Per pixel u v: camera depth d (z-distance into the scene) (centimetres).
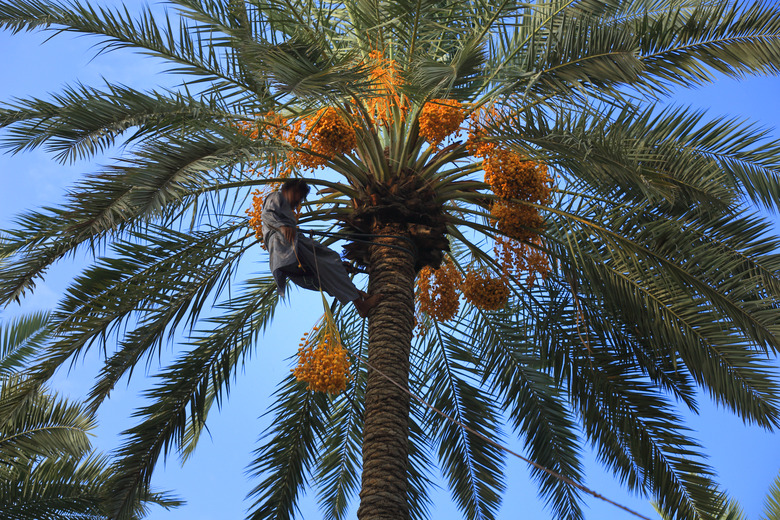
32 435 1025
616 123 707
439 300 810
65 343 761
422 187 748
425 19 786
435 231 736
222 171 625
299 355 644
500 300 792
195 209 670
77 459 1040
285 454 892
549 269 808
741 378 743
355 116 748
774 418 728
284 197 672
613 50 698
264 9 765
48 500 977
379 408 639
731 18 737
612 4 830
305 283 683
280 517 865
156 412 805
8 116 704
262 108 728
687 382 852
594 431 863
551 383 930
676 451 827
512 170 689
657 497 827
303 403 916
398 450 619
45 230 682
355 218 736
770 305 721
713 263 734
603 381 863
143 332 778
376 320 686
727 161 789
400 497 598
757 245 768
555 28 810
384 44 827
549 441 914
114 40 728
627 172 675
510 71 698
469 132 712
